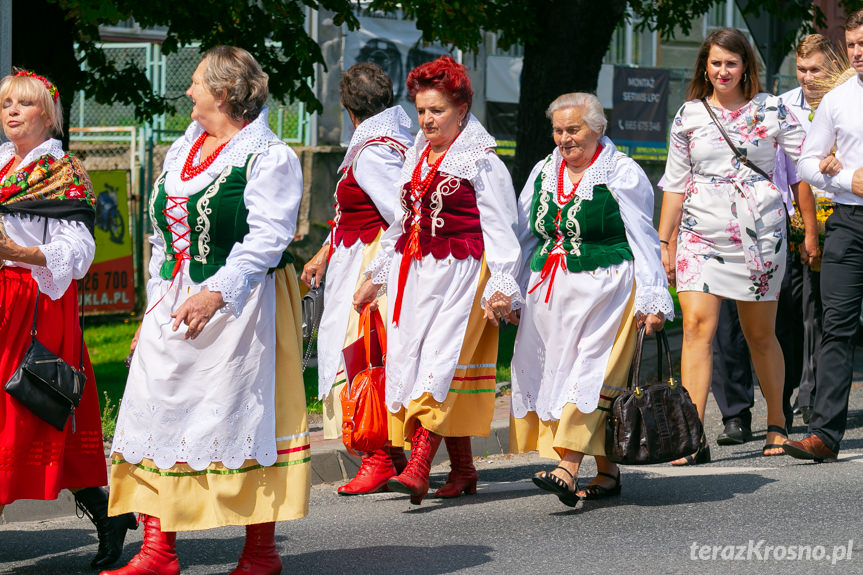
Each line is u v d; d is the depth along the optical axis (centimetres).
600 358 661
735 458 834
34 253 535
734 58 773
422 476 677
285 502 501
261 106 517
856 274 771
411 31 2142
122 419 507
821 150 775
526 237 695
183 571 556
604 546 580
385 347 710
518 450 692
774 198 791
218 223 498
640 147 2500
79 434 561
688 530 607
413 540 607
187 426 495
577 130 658
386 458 741
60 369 538
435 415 679
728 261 791
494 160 676
